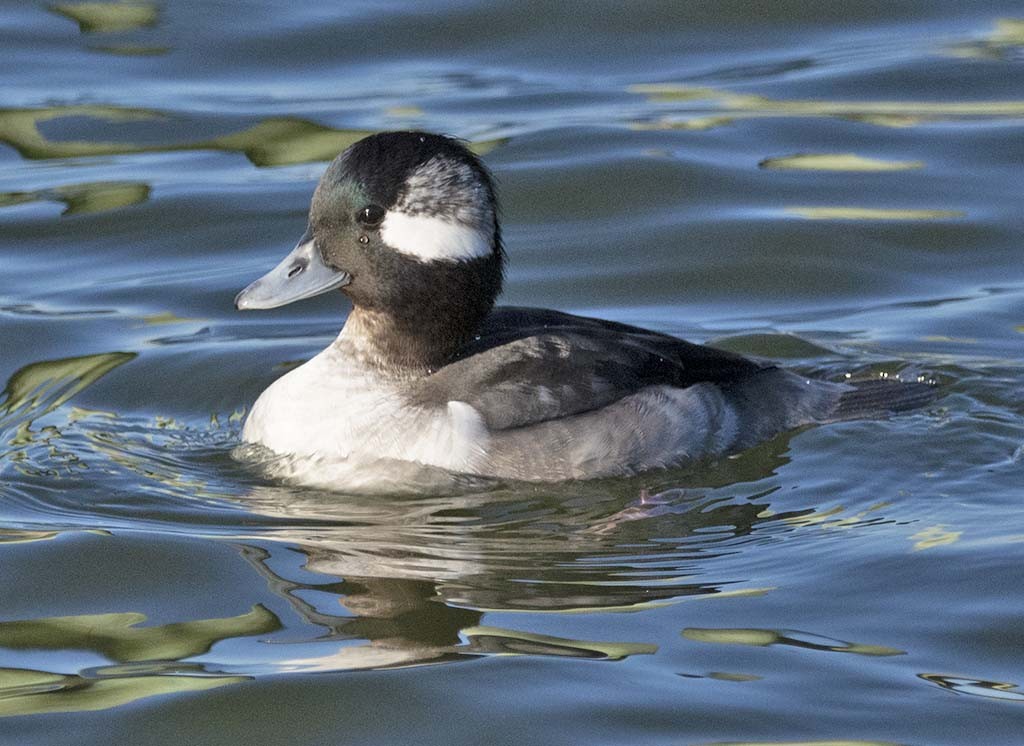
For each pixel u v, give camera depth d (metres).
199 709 9.39
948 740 8.93
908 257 17.16
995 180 18.62
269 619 10.43
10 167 19.05
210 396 14.45
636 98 20.86
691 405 12.80
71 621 10.52
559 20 22.81
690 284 16.77
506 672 9.65
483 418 12.35
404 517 11.96
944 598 10.48
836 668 9.65
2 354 15.08
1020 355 14.84
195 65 21.64
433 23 22.83
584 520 11.91
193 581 10.98
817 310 16.19
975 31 22.41
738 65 21.73
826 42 22.41
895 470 12.61
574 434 12.35
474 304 12.72
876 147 19.42
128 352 15.16
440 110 20.38
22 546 11.52
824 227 17.67
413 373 12.80
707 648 9.90
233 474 12.83
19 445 13.32
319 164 19.08
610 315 16.20
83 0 23.52
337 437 12.67
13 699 9.54
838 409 13.59
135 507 12.20
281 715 9.32
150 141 19.77
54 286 16.58
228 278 16.83
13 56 21.78
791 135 19.73
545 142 19.44
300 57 21.92
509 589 10.78
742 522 11.86
